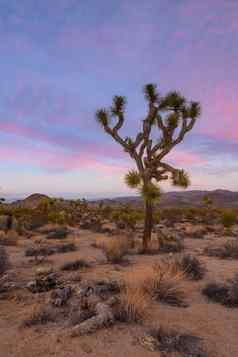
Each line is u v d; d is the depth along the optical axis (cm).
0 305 509
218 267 864
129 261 927
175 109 1145
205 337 384
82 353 333
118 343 355
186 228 2350
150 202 1166
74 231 2236
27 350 342
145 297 505
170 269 647
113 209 4128
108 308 432
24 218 2766
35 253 1119
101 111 1175
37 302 512
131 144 1177
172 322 431
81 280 652
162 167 1174
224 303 521
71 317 425
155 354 332
